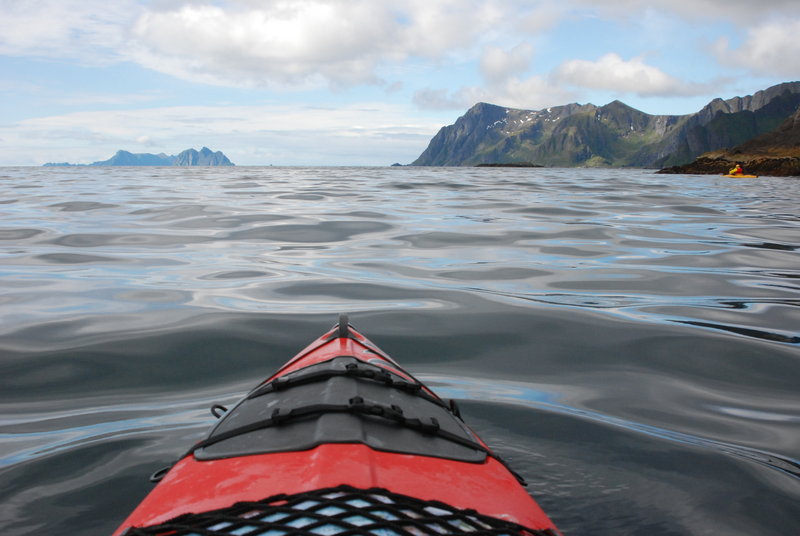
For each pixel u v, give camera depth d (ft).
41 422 11.97
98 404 12.92
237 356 16.02
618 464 10.36
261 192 81.30
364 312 20.13
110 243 34.37
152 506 5.43
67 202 61.21
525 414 12.41
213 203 61.26
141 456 10.44
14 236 36.60
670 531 8.50
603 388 14.15
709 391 14.12
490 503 5.57
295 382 7.71
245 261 29.40
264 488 5.24
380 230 40.78
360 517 4.59
